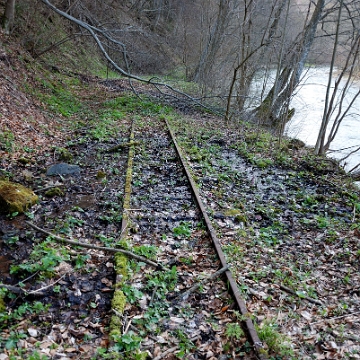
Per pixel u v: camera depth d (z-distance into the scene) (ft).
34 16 64.69
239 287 17.44
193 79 100.94
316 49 62.59
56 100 53.88
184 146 39.19
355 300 17.54
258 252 21.12
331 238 22.98
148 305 16.46
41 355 13.38
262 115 57.06
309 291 18.03
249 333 14.39
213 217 24.49
